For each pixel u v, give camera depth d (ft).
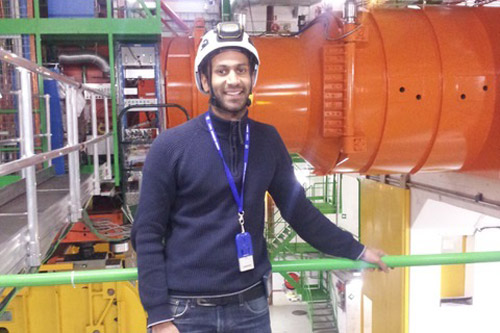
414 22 14.75
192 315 6.24
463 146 14.89
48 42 21.75
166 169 6.03
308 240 7.07
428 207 20.43
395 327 22.36
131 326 18.98
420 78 14.12
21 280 6.68
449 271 22.66
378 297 24.58
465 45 14.43
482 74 14.28
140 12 24.54
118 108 18.38
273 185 6.86
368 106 14.21
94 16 20.13
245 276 6.36
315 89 14.76
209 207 6.24
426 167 15.62
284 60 15.03
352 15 13.44
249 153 6.41
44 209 11.57
